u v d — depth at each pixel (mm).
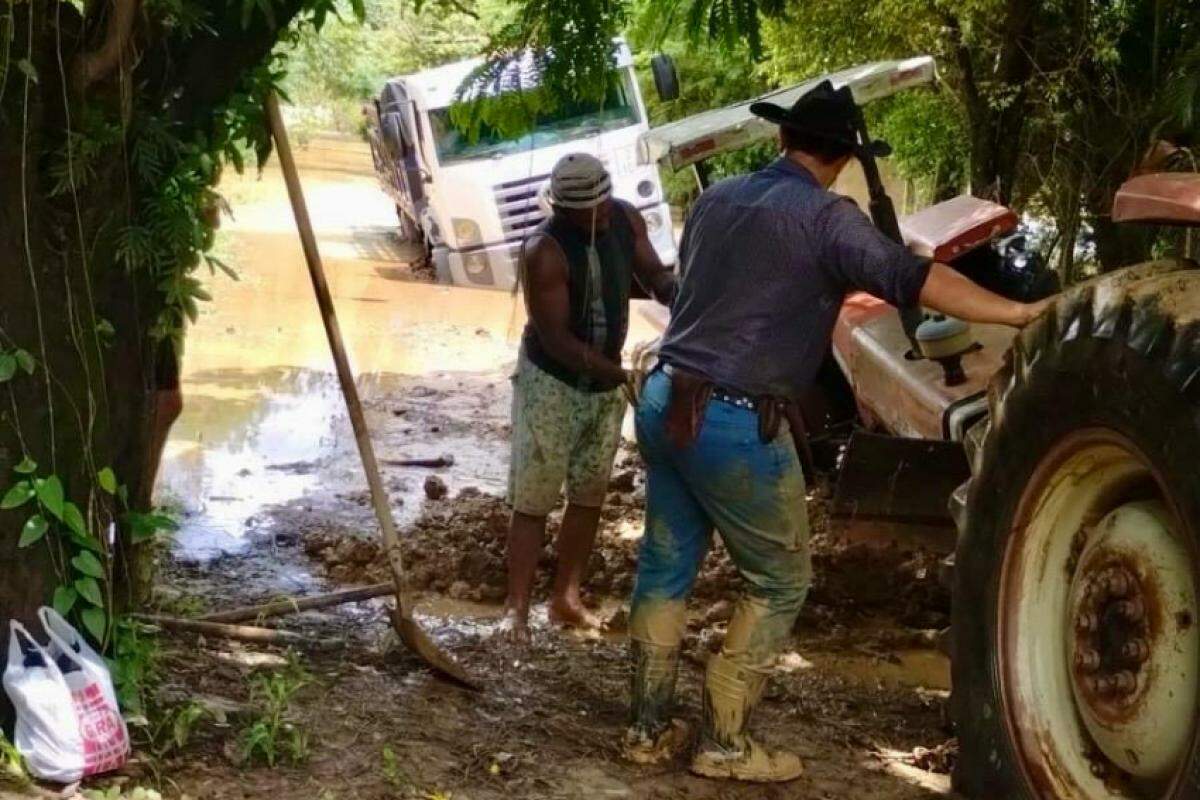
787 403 4094
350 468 8016
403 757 4133
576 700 4844
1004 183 8781
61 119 3953
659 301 5492
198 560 6359
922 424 5637
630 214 5391
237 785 3832
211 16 4441
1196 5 7723
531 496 5426
